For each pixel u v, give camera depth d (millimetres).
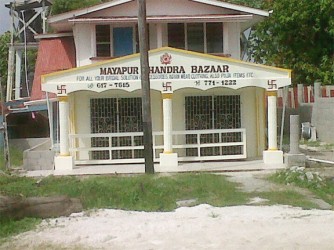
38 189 14375
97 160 19344
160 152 19891
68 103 19234
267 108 20656
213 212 12148
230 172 17562
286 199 13461
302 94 29797
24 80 34719
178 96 20234
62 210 12344
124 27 22453
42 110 25688
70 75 18453
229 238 9773
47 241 9953
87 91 19359
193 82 18500
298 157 18250
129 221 11477
